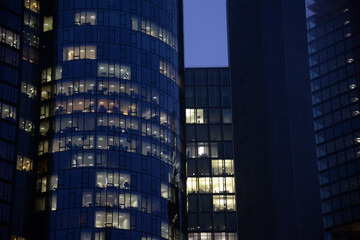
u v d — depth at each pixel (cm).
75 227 14312
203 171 19262
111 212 14538
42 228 14375
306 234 16325
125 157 15062
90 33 15800
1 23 15312
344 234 18888
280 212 16438
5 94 14912
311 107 17812
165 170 15612
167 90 16312
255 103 17588
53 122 15162
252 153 17225
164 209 15262
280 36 18088
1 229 13975
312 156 17312
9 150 14612
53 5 16112
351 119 19612
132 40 16038
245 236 16625
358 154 19175
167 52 16638
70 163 14812
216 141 19550
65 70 15525
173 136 16125
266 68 17750
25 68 15462
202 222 18775
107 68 15600
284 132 17188
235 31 18588
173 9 17262
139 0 16475
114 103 15388
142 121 15550
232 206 18975
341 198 19175
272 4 18412
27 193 14675
